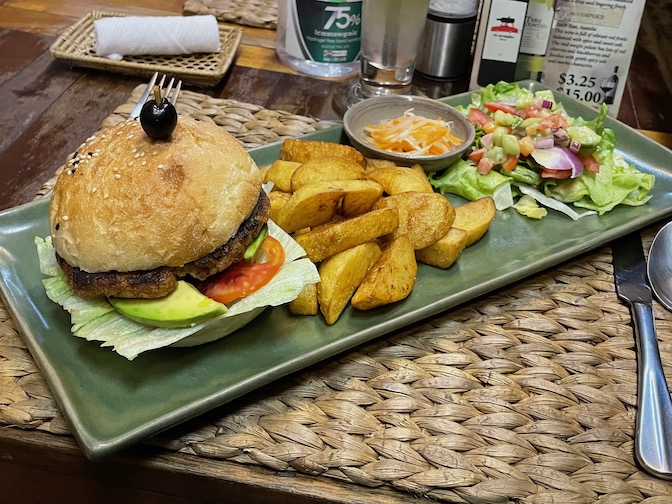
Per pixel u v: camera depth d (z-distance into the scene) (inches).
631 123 21.1
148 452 10.4
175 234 10.5
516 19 19.9
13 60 22.0
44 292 12.6
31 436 10.5
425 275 14.1
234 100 20.4
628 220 16.3
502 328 13.1
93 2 26.7
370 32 20.0
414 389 11.6
